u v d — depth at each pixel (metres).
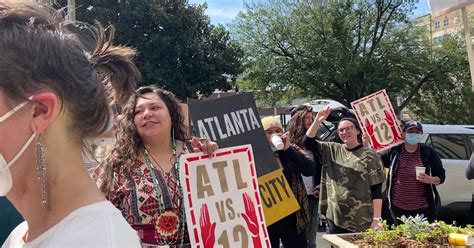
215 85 19.88
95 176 2.13
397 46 25.44
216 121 3.09
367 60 24.69
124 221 0.89
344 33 24.22
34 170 0.85
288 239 4.10
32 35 0.82
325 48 24.34
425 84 27.16
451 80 26.75
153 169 2.43
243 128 3.18
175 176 2.46
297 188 4.06
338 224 4.19
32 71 0.81
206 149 2.43
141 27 18.06
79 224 0.83
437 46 26.56
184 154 2.39
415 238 3.43
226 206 2.42
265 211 3.22
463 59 25.48
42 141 0.84
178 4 18.81
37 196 0.87
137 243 0.89
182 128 2.66
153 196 2.37
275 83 25.86
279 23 25.06
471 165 4.56
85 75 0.88
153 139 2.47
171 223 2.37
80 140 0.89
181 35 18.48
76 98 0.86
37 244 0.84
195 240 2.33
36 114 0.83
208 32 19.97
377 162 4.18
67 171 0.87
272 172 3.27
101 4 17.47
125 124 2.44
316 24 24.72
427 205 4.89
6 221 1.95
